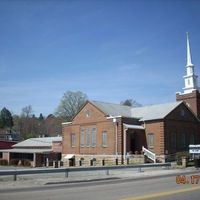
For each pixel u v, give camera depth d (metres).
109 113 53.56
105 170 31.36
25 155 73.56
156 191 16.92
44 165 65.25
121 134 50.38
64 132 60.38
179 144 52.31
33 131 140.62
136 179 24.86
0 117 152.25
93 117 55.22
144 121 52.41
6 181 23.69
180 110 53.72
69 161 57.53
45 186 20.81
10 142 88.69
